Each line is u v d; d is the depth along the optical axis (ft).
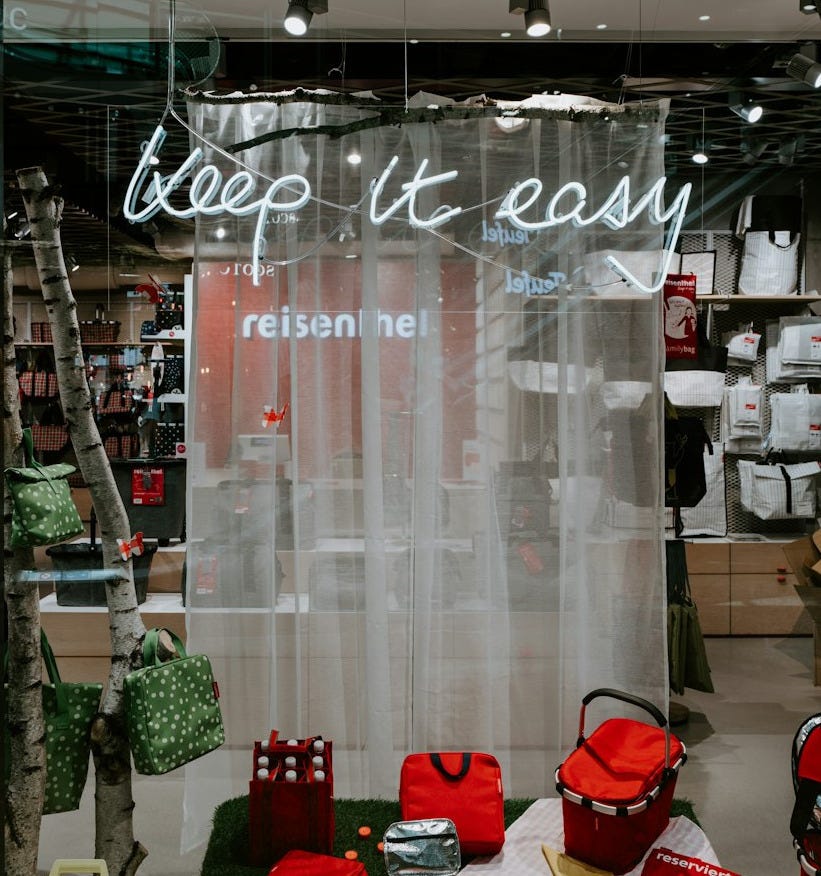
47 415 8.15
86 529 8.39
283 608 8.54
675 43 8.86
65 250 8.63
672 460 10.66
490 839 7.07
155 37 8.32
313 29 8.62
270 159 8.28
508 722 8.64
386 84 8.89
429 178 8.14
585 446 8.52
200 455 8.43
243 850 7.44
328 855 7.04
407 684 8.61
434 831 6.98
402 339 8.42
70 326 6.95
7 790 6.42
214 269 8.36
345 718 8.63
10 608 6.46
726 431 11.71
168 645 7.41
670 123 10.15
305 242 8.38
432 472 8.47
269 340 8.41
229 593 8.48
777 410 11.54
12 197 7.18
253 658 8.52
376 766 8.55
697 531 11.53
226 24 8.46
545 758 8.65
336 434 8.52
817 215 11.44
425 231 8.36
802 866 5.65
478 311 8.43
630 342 8.47
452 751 8.57
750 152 10.87
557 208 8.39
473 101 8.73
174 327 8.93
